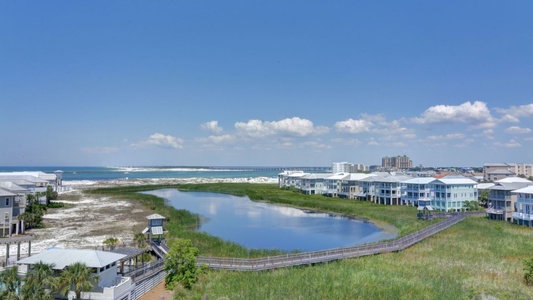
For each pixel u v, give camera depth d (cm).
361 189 16062
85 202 14725
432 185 12950
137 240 6594
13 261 4769
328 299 4269
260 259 5578
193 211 13375
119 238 7750
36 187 12812
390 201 14262
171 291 4656
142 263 5103
